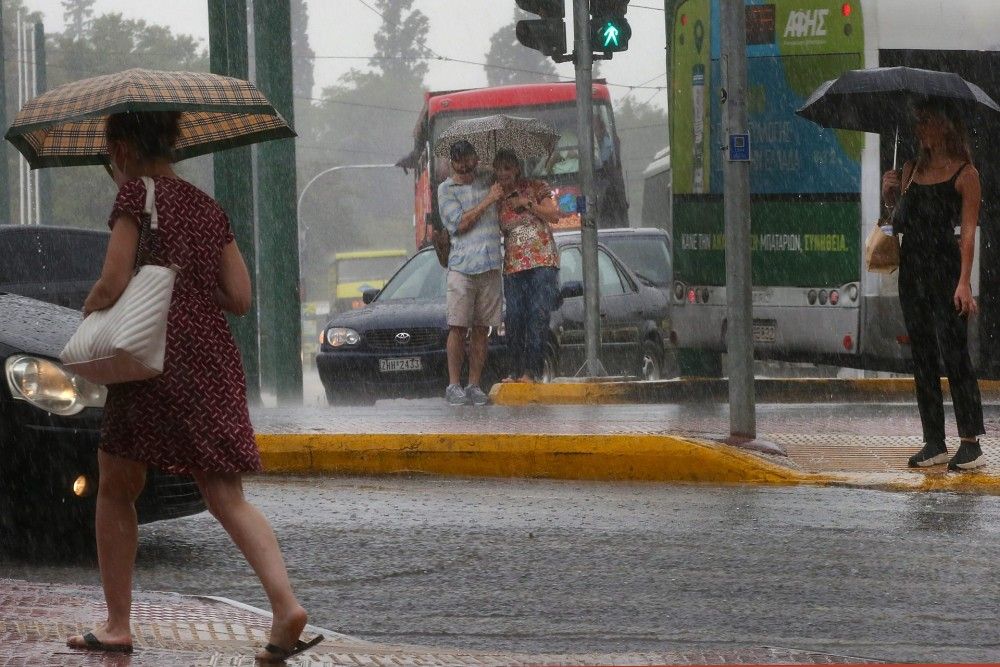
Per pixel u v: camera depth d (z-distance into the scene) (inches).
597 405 1018.7
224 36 1254.9
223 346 341.1
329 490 651.5
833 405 1031.6
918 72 764.0
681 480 666.8
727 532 539.5
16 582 425.4
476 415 898.1
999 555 498.3
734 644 390.6
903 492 626.8
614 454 676.1
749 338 706.2
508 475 689.6
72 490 475.5
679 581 465.1
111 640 341.1
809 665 357.4
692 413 913.5
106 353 326.3
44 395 475.5
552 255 1043.3
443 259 1031.6
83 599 401.1
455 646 391.5
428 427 792.3
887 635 399.2
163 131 346.3
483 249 1016.9
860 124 809.5
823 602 436.5
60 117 349.4
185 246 337.1
